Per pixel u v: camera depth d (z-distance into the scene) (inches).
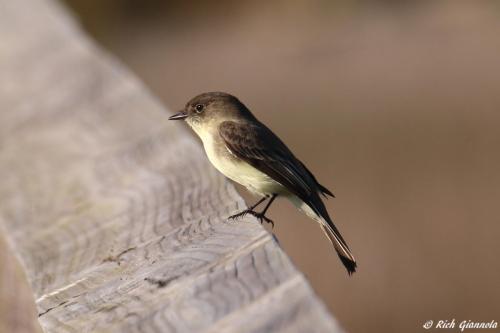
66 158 340.8
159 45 1471.5
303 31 1440.7
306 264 608.7
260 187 359.6
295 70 1235.2
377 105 1015.6
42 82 432.1
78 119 378.6
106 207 287.7
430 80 1091.9
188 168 296.5
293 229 650.2
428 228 626.5
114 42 1508.4
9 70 469.1
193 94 1239.5
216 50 1423.5
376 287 569.0
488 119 901.2
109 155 330.6
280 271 192.1
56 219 291.0
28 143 371.2
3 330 262.1
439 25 1357.0
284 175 352.5
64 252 263.7
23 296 262.7
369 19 1449.3
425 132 884.0
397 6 1475.1
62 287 239.1
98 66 426.0
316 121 986.7
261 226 235.8
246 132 361.1
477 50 1200.8
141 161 315.9
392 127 912.9
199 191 275.6
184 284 206.8
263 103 1115.3
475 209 660.7
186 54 1414.9
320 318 168.9
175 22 1555.1
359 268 585.3
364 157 824.9
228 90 1214.3
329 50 1317.7
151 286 212.8
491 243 606.9
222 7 1555.1
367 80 1136.2
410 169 787.4
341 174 788.0
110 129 353.4
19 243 278.8
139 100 373.7
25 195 320.8
